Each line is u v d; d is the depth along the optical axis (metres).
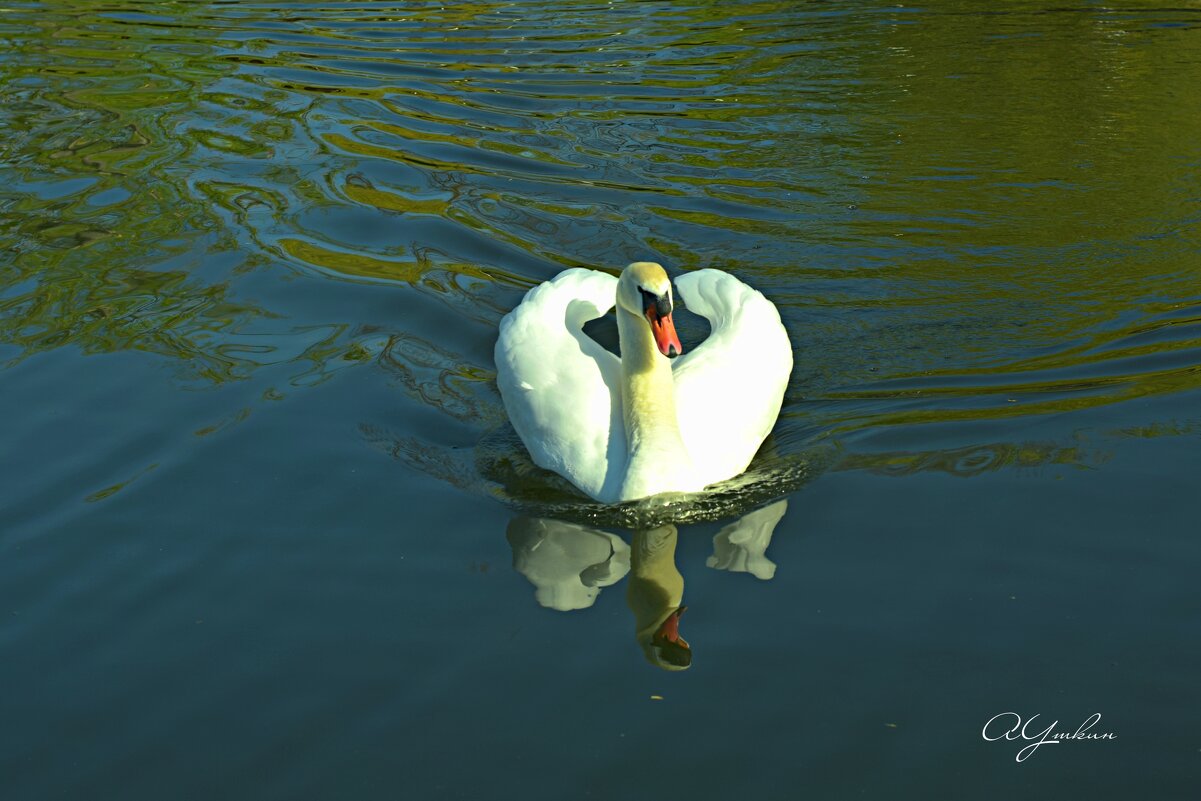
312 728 5.91
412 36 18.75
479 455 8.41
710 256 11.31
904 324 10.09
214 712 6.04
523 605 6.80
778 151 13.81
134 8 20.94
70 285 10.80
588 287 9.25
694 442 8.20
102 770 5.70
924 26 18.34
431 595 6.88
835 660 6.24
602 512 7.80
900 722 5.80
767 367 8.82
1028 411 8.62
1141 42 17.22
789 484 7.99
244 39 18.78
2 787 5.62
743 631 6.51
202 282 10.84
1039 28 18.06
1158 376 8.99
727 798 5.40
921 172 13.14
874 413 8.78
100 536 7.41
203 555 7.23
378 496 7.84
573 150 13.92
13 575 7.07
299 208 12.41
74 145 14.38
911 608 6.61
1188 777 5.40
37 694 6.19
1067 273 10.86
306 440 8.42
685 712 5.94
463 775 5.59
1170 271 10.78
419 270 11.04
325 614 6.72
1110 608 6.52
